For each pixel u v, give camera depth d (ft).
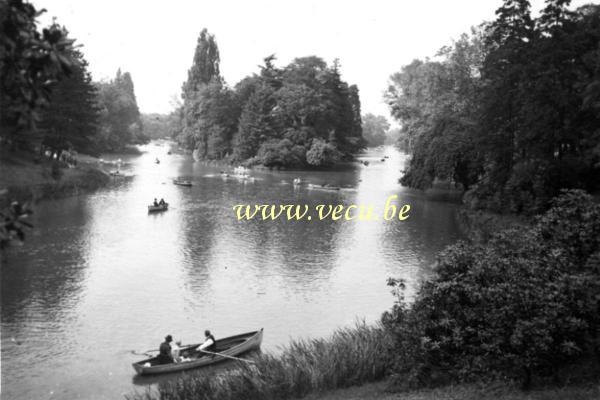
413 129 291.38
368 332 65.05
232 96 429.79
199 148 432.66
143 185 252.21
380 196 237.25
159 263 119.85
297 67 447.83
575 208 56.95
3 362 70.79
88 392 63.82
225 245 138.92
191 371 69.05
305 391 54.80
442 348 49.80
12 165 200.85
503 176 160.66
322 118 413.80
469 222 161.58
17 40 20.89
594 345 48.93
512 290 45.52
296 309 93.50
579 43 139.44
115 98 505.25
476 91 207.82
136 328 83.71
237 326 85.66
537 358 44.42
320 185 262.88
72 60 21.90
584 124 139.13
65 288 100.63
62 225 153.79
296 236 151.64
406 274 115.65
